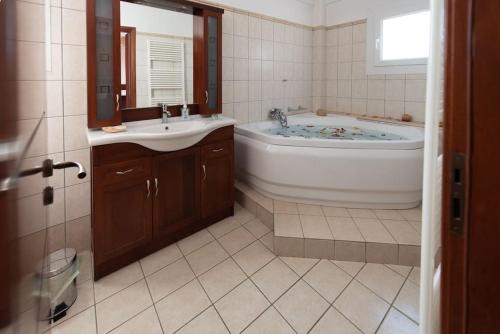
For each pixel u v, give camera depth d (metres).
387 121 3.03
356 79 3.39
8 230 0.45
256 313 1.40
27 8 0.56
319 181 2.22
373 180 2.12
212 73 2.46
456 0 0.38
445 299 0.43
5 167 0.43
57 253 1.57
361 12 3.24
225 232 2.18
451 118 0.40
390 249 1.75
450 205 0.41
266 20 3.08
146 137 1.68
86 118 1.83
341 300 1.47
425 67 2.84
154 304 1.47
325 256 1.83
